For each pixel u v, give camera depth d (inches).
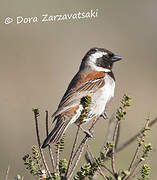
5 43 749.9
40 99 671.1
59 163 253.0
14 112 634.2
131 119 635.5
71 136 563.2
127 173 239.0
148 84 745.6
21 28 775.1
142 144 243.8
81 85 346.9
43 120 627.8
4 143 587.8
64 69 756.6
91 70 360.8
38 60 745.0
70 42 808.3
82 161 468.1
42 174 246.4
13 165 539.8
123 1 921.5
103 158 244.4
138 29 891.4
